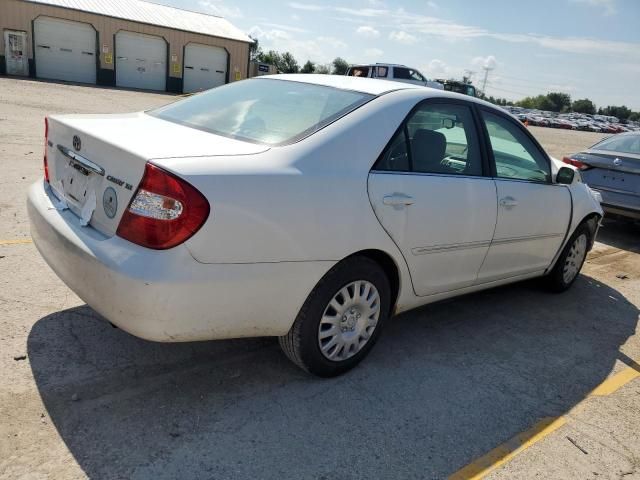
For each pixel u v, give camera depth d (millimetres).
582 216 4891
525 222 4180
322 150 2893
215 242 2467
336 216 2859
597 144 8078
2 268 4191
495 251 4000
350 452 2652
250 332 2779
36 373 2963
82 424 2617
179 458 2477
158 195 2395
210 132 3082
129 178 2514
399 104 3305
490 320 4434
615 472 2742
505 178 4000
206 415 2801
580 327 4496
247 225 2549
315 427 2805
